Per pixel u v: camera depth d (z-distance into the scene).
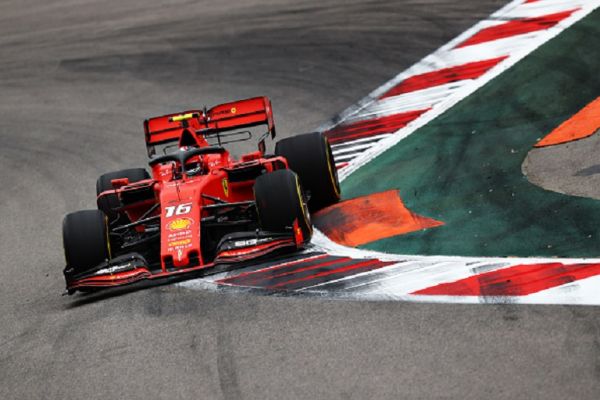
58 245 44.66
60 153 60.09
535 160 40.75
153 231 37.03
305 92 60.81
